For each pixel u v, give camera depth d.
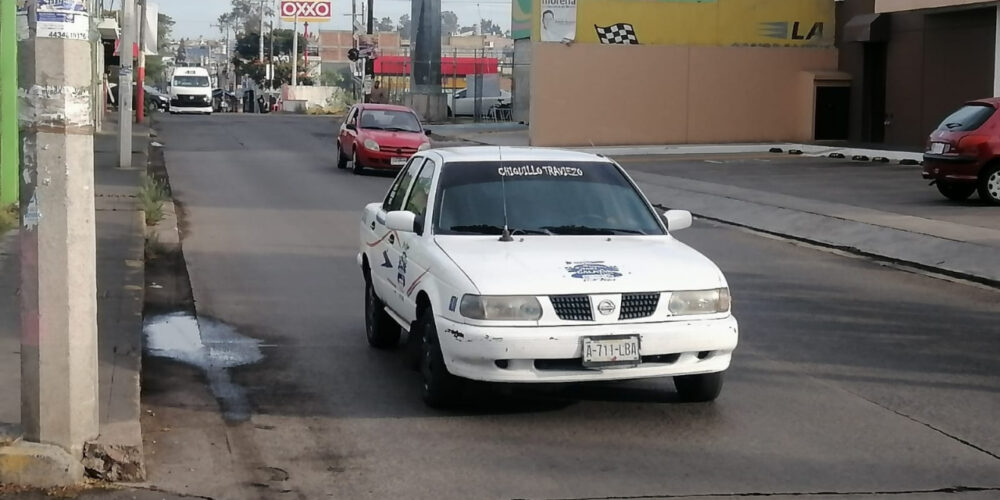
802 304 11.84
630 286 7.34
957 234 15.27
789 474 6.62
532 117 36.38
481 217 8.41
